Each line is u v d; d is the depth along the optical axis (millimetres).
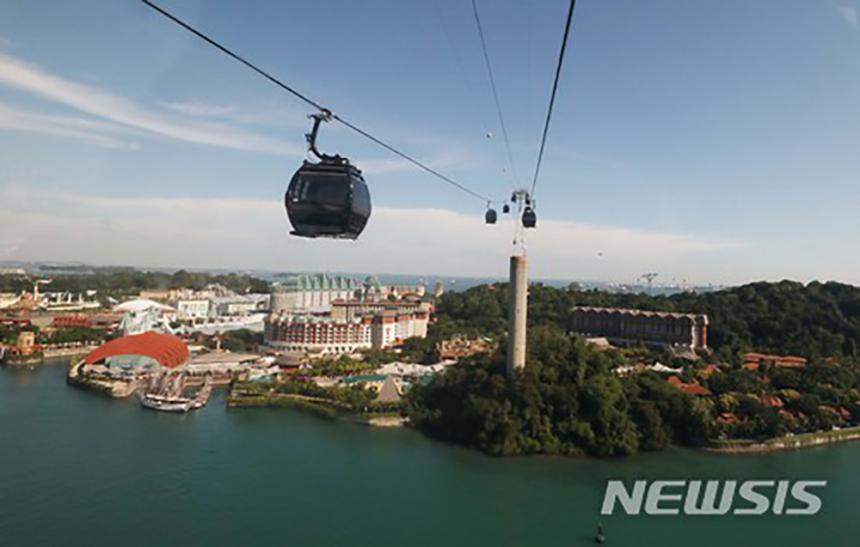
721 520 56094
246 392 106938
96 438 77875
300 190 12500
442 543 49938
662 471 70750
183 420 91312
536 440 77375
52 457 68812
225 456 71812
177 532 50344
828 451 80438
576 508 58438
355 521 53906
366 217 13312
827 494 63625
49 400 101875
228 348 166250
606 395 78062
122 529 50531
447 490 62594
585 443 76688
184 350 141875
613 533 52656
